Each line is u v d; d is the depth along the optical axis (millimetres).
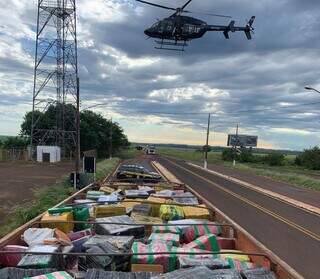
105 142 98938
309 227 18688
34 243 7598
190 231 9211
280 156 96562
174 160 104125
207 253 7039
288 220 20391
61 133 72750
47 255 6496
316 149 85438
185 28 33500
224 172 61906
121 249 7156
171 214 11305
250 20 37688
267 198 29969
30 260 6352
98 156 97312
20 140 84375
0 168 50719
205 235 8656
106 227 8867
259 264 6980
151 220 10930
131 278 5633
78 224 10578
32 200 22938
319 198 32562
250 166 84062
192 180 42000
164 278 5594
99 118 98625
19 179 36406
